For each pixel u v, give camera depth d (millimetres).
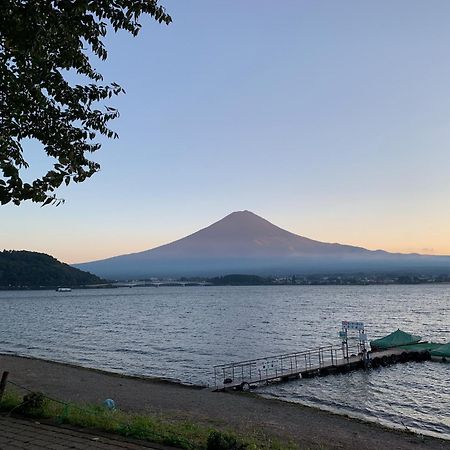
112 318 92250
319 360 35438
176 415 19141
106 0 6020
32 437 8961
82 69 7152
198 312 105500
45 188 5777
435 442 17328
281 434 16766
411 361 37688
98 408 13883
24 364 35062
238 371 34594
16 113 6766
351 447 15828
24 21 5824
